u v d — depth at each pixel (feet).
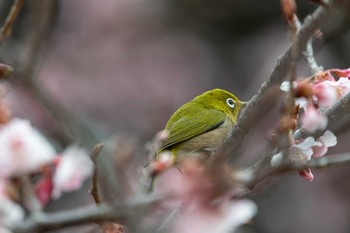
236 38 67.97
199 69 66.23
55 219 15.72
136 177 38.65
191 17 69.10
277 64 20.70
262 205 57.72
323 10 19.56
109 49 66.13
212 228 16.30
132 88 64.69
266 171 15.79
